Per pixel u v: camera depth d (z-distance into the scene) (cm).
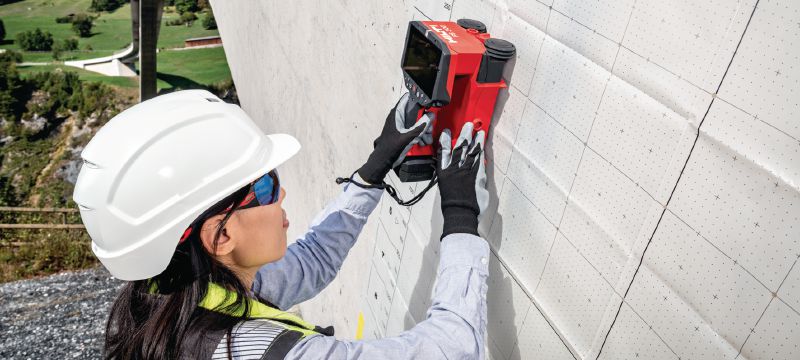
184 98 118
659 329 115
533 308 155
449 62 132
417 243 213
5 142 2352
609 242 124
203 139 111
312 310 417
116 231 108
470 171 141
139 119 111
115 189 107
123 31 3728
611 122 117
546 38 131
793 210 86
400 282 237
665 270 111
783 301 90
